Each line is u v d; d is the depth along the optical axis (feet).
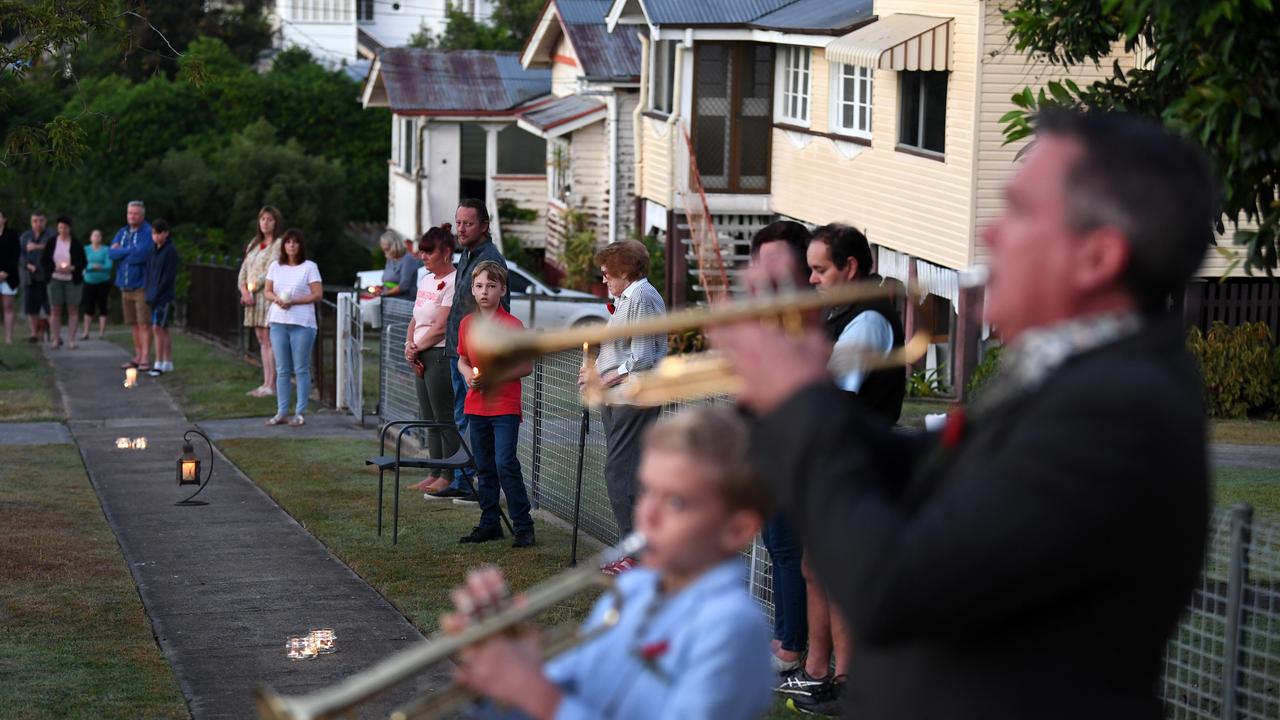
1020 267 11.21
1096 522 10.16
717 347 11.95
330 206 199.52
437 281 54.95
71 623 37.47
